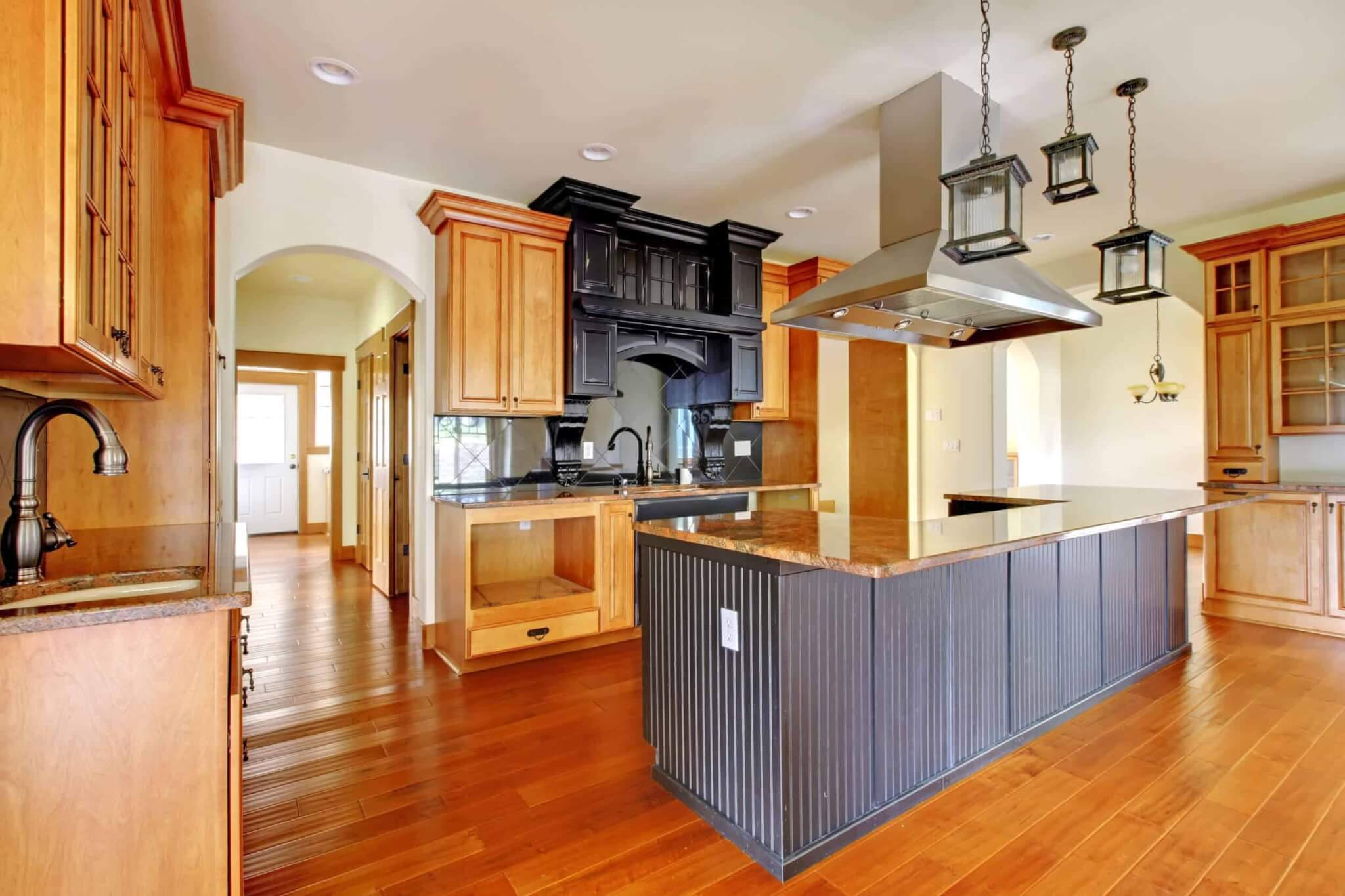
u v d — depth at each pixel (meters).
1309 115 3.04
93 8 1.13
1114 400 8.16
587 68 2.59
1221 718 2.71
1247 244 4.14
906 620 2.06
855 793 1.91
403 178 3.62
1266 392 4.12
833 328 3.06
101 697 1.22
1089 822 1.97
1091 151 2.26
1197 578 5.60
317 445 8.21
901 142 2.80
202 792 1.28
